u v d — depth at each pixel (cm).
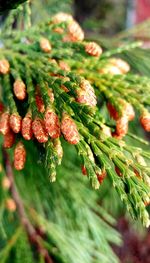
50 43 11
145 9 74
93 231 17
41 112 8
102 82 10
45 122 8
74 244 16
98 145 8
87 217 17
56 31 12
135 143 16
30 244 15
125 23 69
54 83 9
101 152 8
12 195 16
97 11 52
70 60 11
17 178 16
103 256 17
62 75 9
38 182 16
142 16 74
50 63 10
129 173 7
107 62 11
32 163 14
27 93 10
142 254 47
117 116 10
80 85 8
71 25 11
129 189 7
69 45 11
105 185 17
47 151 8
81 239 17
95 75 10
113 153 8
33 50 11
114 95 10
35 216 16
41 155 9
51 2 19
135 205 7
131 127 16
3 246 16
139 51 16
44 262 15
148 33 19
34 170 15
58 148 8
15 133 9
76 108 8
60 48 11
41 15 19
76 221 17
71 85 8
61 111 8
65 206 17
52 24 11
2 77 11
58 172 15
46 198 16
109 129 9
